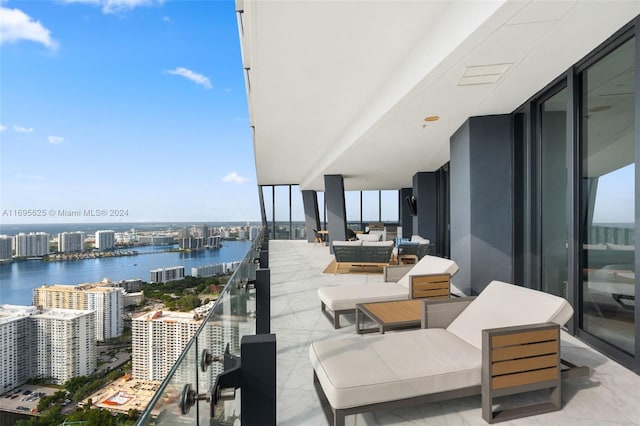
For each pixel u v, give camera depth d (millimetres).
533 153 4836
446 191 11148
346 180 15070
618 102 3164
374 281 7086
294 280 7270
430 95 4641
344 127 8250
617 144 3152
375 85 5656
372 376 2041
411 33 4051
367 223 20875
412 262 9492
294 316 4582
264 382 1620
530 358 2227
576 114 3729
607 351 3119
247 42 4234
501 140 5465
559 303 2396
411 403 2068
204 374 1604
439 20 3664
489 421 2145
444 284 4309
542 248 4707
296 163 13273
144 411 919
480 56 3521
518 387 2201
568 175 3816
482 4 2883
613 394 2451
